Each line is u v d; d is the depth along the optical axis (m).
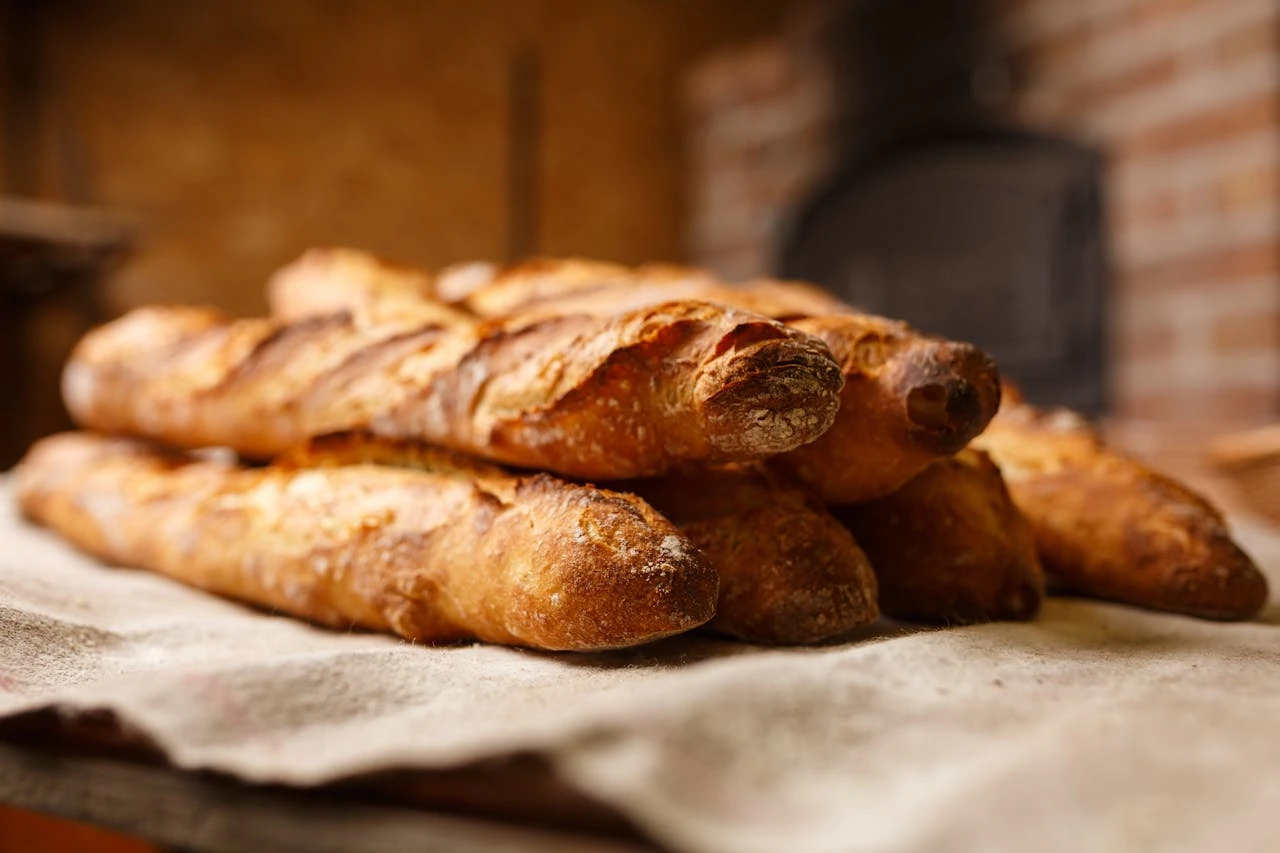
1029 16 1.91
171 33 2.02
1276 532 0.88
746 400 0.48
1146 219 1.73
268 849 0.39
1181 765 0.37
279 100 2.15
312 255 0.80
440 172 2.36
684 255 2.69
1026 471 0.65
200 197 2.05
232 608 0.62
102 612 0.59
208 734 0.42
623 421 0.52
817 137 2.30
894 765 0.39
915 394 0.52
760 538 0.53
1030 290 1.87
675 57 2.68
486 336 0.57
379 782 0.38
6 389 1.79
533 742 0.36
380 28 2.28
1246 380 1.59
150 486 0.69
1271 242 1.56
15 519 0.84
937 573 0.57
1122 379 1.77
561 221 2.52
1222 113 1.62
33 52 1.85
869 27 2.19
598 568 0.48
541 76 2.49
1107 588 0.62
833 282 2.21
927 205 2.04
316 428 0.63
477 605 0.52
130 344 0.78
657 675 0.48
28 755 0.43
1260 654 0.52
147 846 0.76
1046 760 0.37
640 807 0.35
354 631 0.57
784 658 0.44
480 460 0.58
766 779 0.38
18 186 1.84
